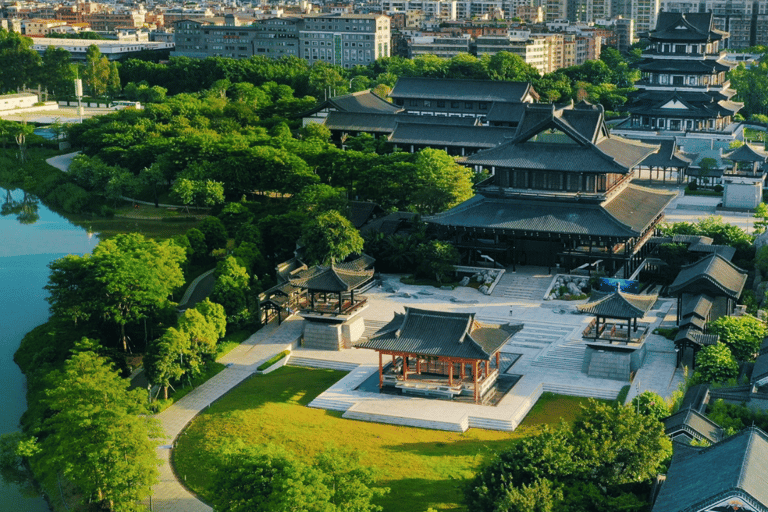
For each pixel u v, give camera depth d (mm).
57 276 199500
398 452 152625
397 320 173500
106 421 141375
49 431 161125
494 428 160500
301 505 118375
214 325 187125
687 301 192000
